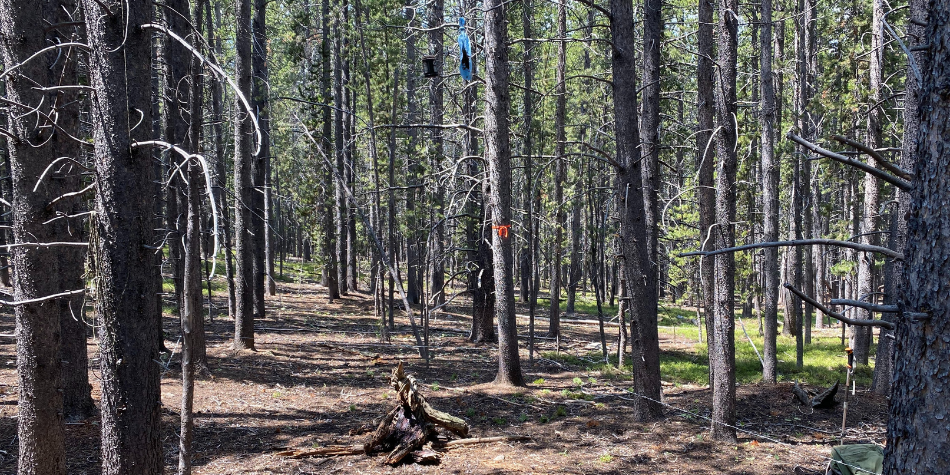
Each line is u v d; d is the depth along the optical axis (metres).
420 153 19.70
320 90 21.98
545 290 45.97
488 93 12.47
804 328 21.73
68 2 7.71
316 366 14.16
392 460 7.90
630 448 8.78
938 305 2.60
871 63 13.81
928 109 2.70
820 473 7.84
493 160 12.57
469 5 16.11
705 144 11.53
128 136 4.45
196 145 8.23
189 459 4.52
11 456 7.32
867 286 14.15
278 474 7.48
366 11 17.69
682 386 14.00
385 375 13.19
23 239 5.22
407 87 24.95
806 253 20.91
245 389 11.53
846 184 20.69
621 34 9.71
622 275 15.53
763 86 12.86
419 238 20.52
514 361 12.90
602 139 23.84
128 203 4.47
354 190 19.44
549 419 10.35
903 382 2.76
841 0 17.81
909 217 2.80
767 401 11.79
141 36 4.50
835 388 11.17
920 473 2.64
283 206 35.06
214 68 3.49
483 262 18.95
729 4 8.97
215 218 3.25
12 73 5.18
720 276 9.02
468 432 8.91
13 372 11.00
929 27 2.74
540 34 20.86
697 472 7.85
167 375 11.66
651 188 13.25
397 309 26.28
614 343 20.72
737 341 21.36
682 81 19.73
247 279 14.91
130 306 4.49
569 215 28.41
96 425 8.62
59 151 6.48
